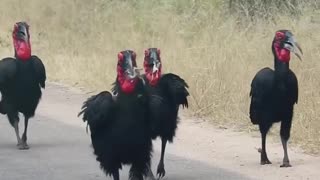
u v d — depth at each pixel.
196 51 56.09
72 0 86.25
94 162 35.34
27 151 37.94
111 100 26.95
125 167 34.34
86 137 41.03
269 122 33.78
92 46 72.50
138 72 26.92
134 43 67.62
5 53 76.12
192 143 38.94
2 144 39.72
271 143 38.66
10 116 38.38
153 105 27.38
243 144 38.59
